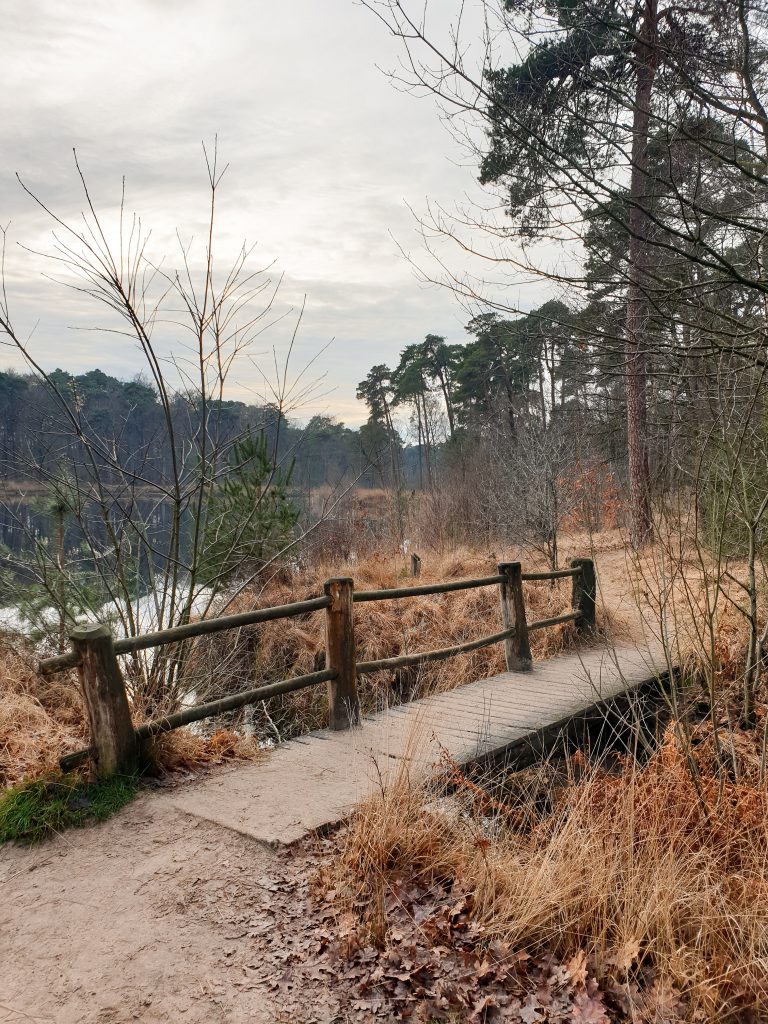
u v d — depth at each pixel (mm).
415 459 76000
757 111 4020
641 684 6855
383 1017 2639
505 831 3893
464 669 9148
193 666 6805
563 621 8633
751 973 2805
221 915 3215
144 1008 2668
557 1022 2588
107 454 6281
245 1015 2641
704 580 4648
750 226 4117
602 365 5641
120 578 6180
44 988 2766
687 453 5324
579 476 16922
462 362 41531
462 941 3018
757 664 5332
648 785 4199
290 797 4305
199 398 6809
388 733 5559
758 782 4273
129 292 5902
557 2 4129
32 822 3887
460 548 16328
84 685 4355
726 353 4590
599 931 3078
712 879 3383
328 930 3102
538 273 4680
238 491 10055
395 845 3574
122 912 3238
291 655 10234
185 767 4793
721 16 4039
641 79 4703
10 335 5676
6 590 7004
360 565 14375
